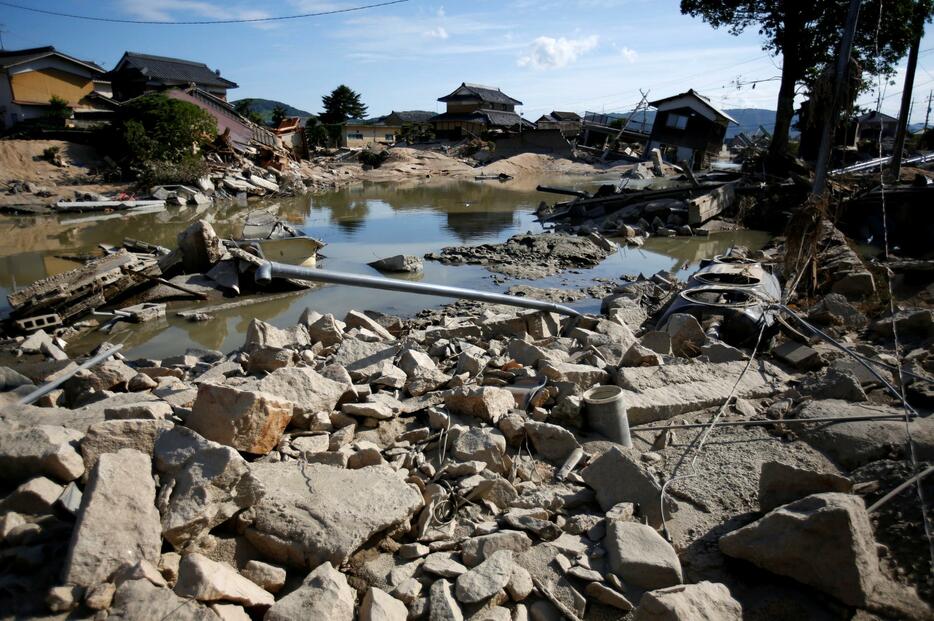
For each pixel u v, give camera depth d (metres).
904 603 3.21
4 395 5.67
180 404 5.07
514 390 5.80
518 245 19.62
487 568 3.37
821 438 5.04
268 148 40.28
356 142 65.81
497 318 9.03
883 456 4.65
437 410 5.36
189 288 13.24
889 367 6.55
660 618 2.91
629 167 51.06
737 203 24.16
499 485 4.26
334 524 3.45
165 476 3.54
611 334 8.29
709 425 5.50
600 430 5.26
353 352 6.74
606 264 17.89
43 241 19.41
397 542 3.73
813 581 3.29
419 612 3.13
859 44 25.33
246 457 4.23
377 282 6.22
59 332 10.87
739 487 4.45
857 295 11.11
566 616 3.24
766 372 6.74
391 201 33.38
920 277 11.58
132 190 29.42
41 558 3.03
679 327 8.19
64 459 3.47
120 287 12.39
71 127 33.97
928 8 23.77
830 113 15.48
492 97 72.75
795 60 26.75
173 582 3.05
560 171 51.44
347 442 4.74
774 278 11.20
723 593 3.12
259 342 7.26
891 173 25.33
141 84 45.91
